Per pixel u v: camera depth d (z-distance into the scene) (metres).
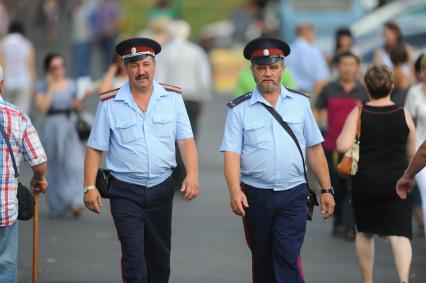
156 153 18.83
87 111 50.12
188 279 23.41
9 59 46.97
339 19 72.44
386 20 54.81
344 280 23.47
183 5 135.12
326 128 28.89
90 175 18.89
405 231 21.05
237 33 95.75
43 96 31.66
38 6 93.00
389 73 21.34
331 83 28.77
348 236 28.39
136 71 18.72
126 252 18.72
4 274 18.17
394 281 23.36
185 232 29.73
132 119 18.83
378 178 21.05
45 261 25.47
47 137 31.77
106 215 32.72
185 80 37.62
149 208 18.95
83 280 23.30
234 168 18.52
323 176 19.09
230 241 28.33
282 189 18.61
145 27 113.94
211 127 55.00
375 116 21.25
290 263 18.48
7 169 17.88
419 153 19.03
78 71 67.69
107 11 69.81
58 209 32.00
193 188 18.91
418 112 24.31
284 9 73.31
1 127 17.78
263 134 18.56
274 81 18.50
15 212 18.06
